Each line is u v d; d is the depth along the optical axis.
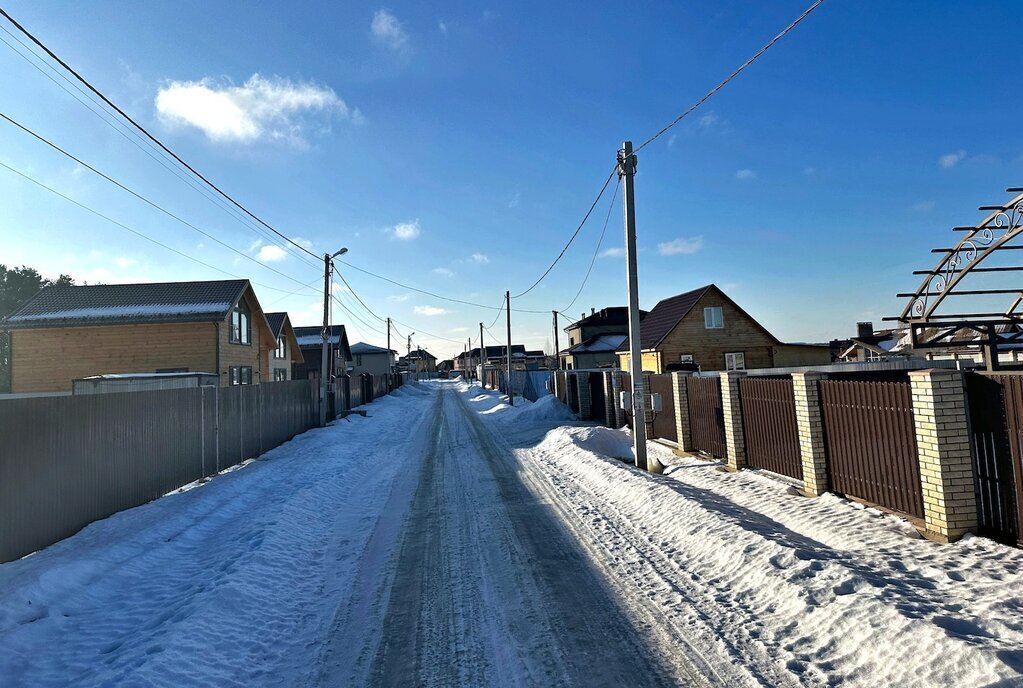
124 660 4.25
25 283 45.25
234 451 14.28
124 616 5.39
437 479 11.86
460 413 30.42
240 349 26.94
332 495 10.53
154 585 6.21
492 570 6.23
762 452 9.72
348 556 7.14
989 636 3.66
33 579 5.77
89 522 8.59
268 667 4.39
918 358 17.95
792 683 3.62
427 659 4.36
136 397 9.98
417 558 6.82
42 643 4.77
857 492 7.15
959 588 4.47
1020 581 4.41
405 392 56.03
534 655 4.30
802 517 7.01
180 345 24.09
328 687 4.04
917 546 5.53
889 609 4.08
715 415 11.62
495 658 4.30
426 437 19.88
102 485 8.94
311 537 7.90
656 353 29.98
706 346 29.91
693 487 9.58
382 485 11.60
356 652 4.55
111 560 6.81
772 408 9.37
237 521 8.56
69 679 4.17
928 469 5.77
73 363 24.00
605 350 50.16
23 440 7.26
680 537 6.75
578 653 4.28
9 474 6.99
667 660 4.08
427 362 147.88
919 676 3.39
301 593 5.95
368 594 5.79
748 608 4.79
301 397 20.67
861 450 7.05
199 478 12.34
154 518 8.88
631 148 12.09
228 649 4.58
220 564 6.50
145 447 10.23
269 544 7.05
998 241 9.25
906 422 6.25
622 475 10.27
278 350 37.66
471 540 7.39
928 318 11.33
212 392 13.06
